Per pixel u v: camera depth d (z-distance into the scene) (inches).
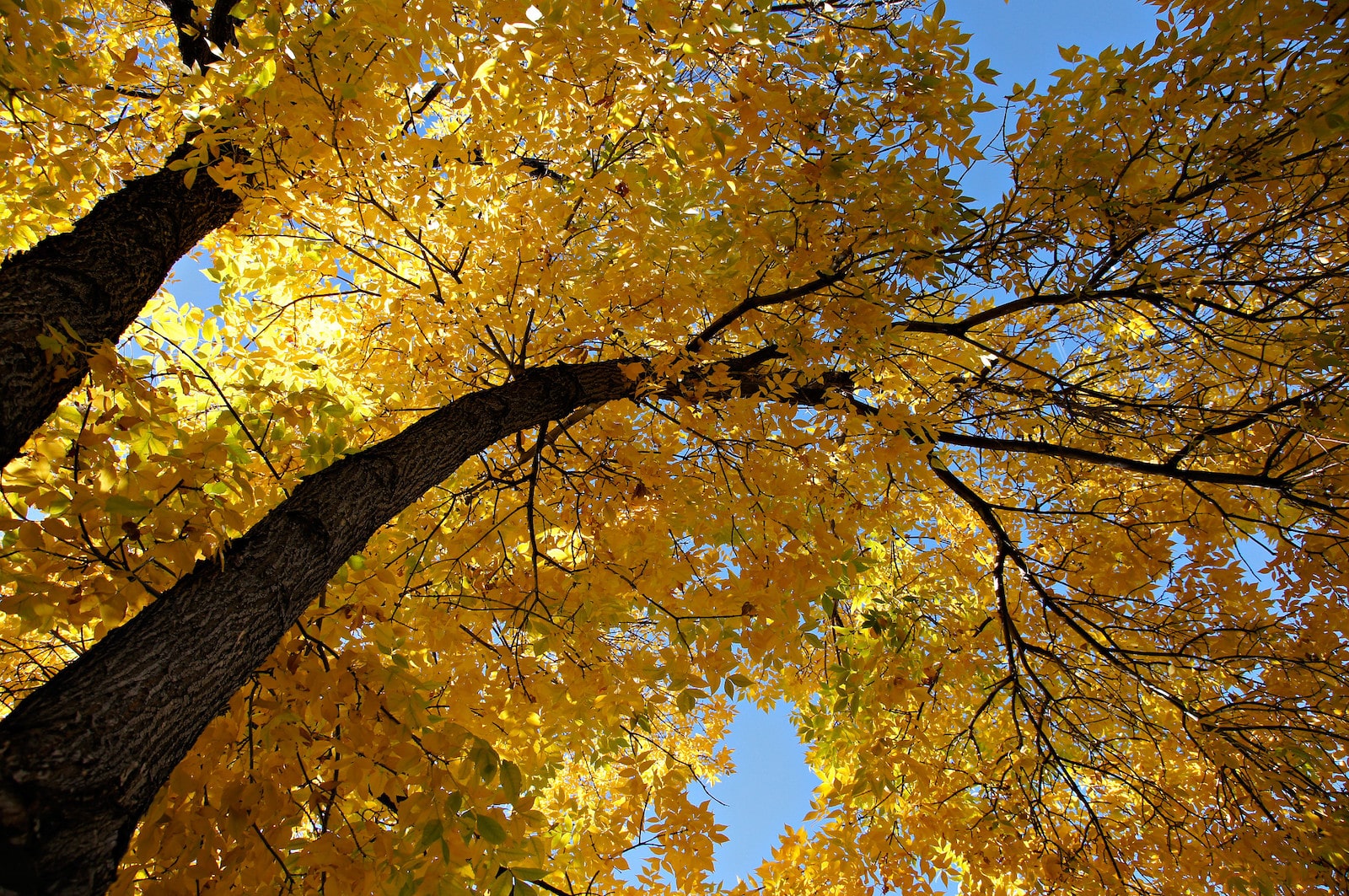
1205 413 135.9
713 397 120.8
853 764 155.6
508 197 111.0
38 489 65.4
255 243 126.0
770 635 108.0
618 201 112.4
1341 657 130.8
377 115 92.7
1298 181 112.6
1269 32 93.8
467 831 77.1
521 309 123.5
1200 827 137.1
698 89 94.0
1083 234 115.9
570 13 82.4
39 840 45.3
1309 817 124.9
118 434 75.7
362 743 76.6
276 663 80.5
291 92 84.9
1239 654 137.4
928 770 135.8
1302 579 131.1
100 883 48.9
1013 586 168.6
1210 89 101.2
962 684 163.8
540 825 79.5
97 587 68.8
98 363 68.4
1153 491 156.3
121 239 103.6
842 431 114.5
